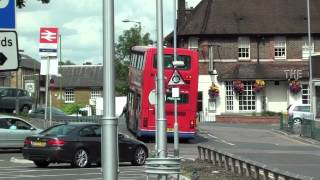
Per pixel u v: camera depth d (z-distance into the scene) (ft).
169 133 119.34
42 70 76.48
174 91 86.79
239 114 198.18
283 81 201.05
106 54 25.64
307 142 128.36
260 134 146.00
